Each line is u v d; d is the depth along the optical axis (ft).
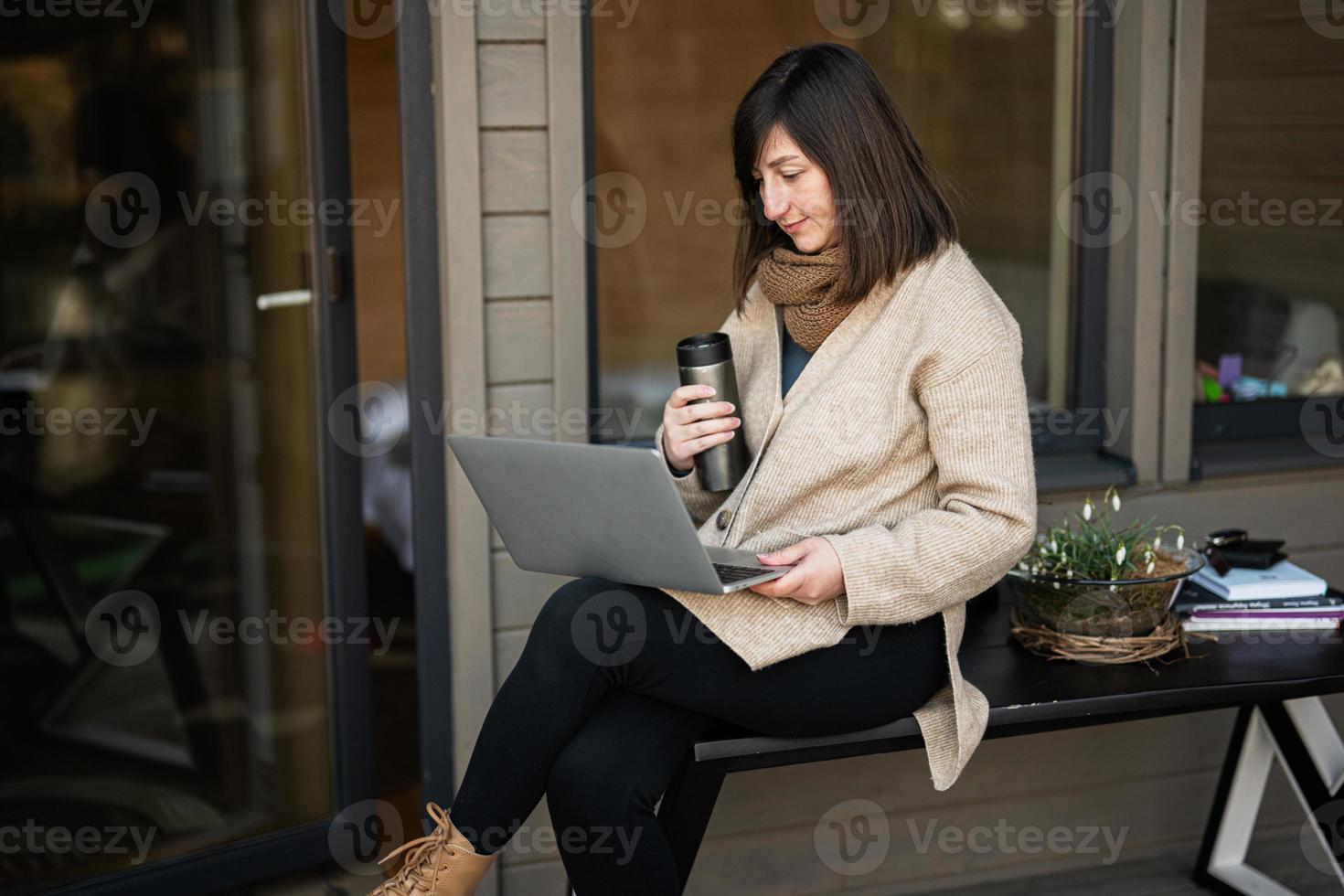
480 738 5.27
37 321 7.08
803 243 5.58
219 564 7.64
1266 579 6.79
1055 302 8.21
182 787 7.69
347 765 7.94
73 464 7.28
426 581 7.10
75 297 7.14
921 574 5.17
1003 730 5.85
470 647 7.07
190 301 7.37
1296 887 7.83
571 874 5.18
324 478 7.70
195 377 7.44
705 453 5.80
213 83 7.22
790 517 5.60
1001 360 5.28
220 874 7.58
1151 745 8.18
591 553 5.17
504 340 6.91
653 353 8.08
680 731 5.35
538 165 6.82
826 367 5.65
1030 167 8.19
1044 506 7.68
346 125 7.45
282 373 7.57
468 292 6.78
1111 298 8.00
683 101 8.21
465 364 6.83
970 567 5.20
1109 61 7.84
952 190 5.81
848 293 5.49
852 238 5.41
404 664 10.72
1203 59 7.64
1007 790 7.97
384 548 12.26
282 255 7.47
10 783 7.32
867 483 5.54
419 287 6.87
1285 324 8.46
